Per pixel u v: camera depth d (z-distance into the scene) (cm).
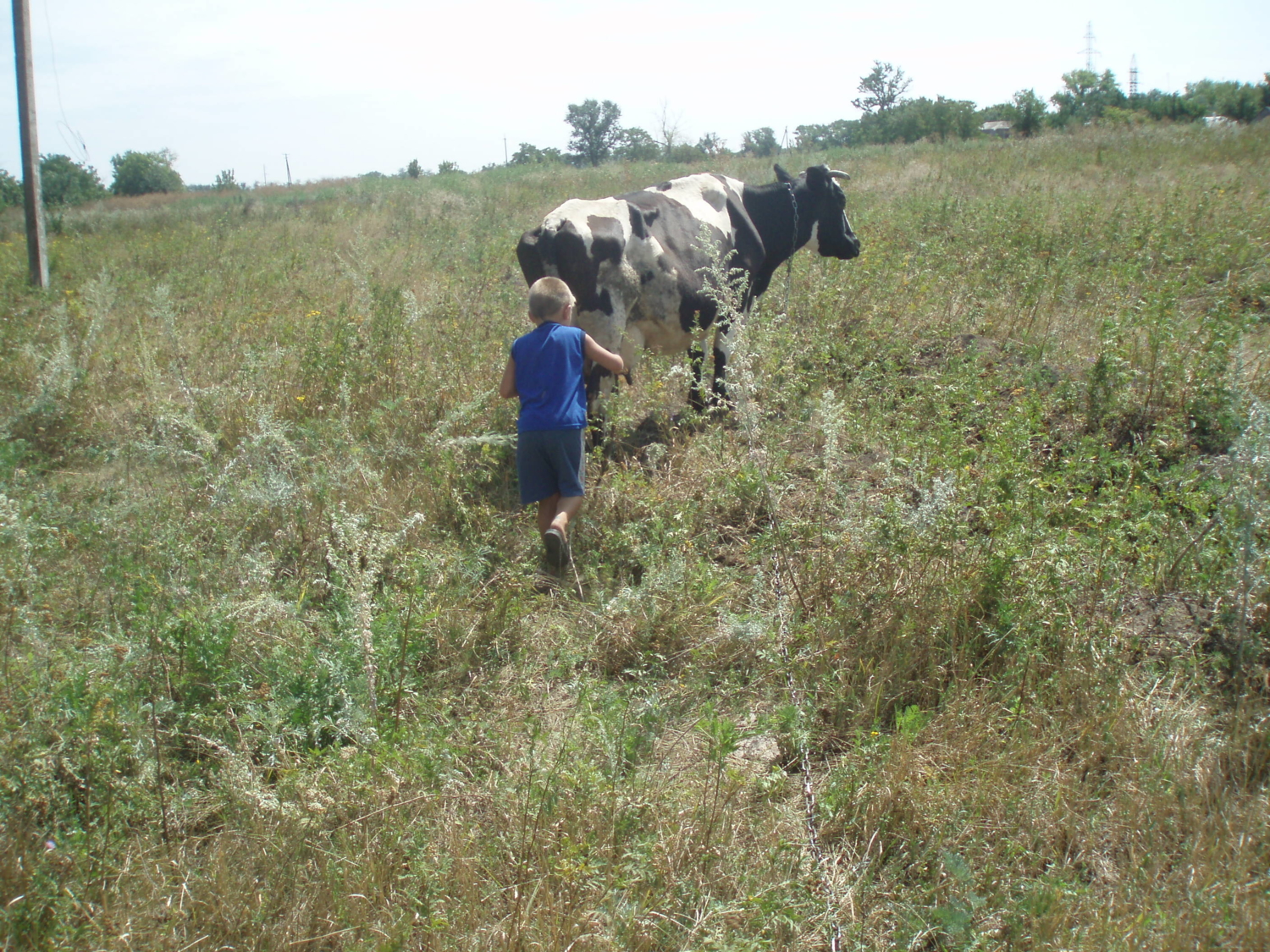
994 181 1625
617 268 578
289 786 299
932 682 360
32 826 279
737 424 607
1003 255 946
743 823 299
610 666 406
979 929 246
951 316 793
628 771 312
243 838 285
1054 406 589
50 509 496
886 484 480
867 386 633
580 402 470
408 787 304
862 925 259
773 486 485
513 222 1529
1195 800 293
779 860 280
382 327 723
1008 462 443
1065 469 479
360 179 3722
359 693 348
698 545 489
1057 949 239
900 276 875
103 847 272
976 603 384
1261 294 780
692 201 639
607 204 589
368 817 283
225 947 245
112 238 1789
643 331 620
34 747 299
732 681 377
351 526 370
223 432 625
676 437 623
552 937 242
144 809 296
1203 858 268
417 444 605
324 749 338
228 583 431
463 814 302
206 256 1399
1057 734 324
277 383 704
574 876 254
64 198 3434
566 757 313
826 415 466
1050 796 301
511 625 419
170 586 395
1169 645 375
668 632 411
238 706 350
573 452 465
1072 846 288
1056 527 430
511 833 285
